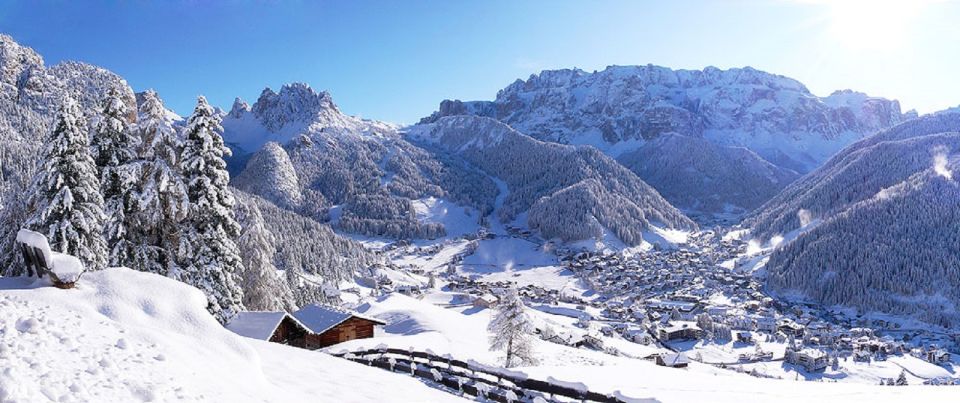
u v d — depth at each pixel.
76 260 14.88
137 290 15.06
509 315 48.41
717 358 124.56
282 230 177.62
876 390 22.78
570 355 60.25
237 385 11.54
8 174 153.12
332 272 169.00
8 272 30.33
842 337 139.38
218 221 33.69
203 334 14.17
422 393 15.71
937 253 178.75
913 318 163.88
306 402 12.46
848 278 183.62
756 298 185.50
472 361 18.53
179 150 33.56
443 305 153.38
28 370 8.45
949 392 21.52
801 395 21.55
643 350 102.44
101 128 32.56
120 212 31.53
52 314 11.88
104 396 8.52
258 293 42.00
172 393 9.51
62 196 29.39
